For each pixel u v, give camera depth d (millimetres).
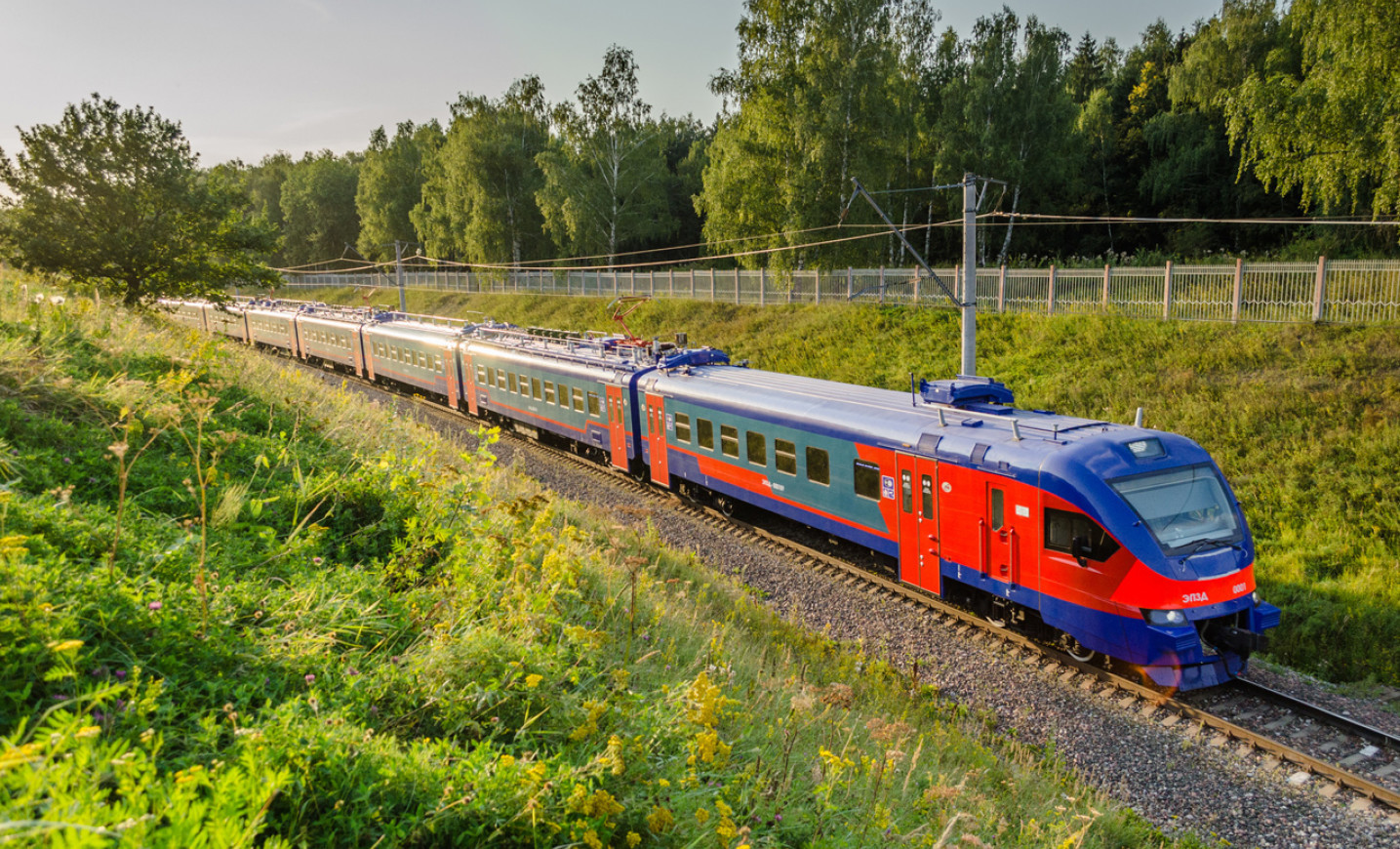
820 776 4895
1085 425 9617
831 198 27219
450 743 3641
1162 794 6906
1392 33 17750
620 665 5496
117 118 19234
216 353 10648
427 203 58594
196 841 2133
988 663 9188
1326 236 27625
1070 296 20656
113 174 19203
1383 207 18953
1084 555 8508
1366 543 11281
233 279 22469
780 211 28156
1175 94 38625
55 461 5656
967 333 14109
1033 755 7500
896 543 11102
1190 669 8156
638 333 32969
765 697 6535
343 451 8570
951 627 10164
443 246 53062
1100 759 7430
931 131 34875
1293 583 10812
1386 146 17875
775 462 13234
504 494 11336
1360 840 6215
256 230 21828
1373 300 15289
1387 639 9461
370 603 5027
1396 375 13891
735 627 9148
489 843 3035
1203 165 37562
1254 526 12469
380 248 62562
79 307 10164
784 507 13164
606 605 7020
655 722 4371
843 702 6027
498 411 22484
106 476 5777
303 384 12148
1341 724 7766
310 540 5594
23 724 2436
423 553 6215
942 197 36594
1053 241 40938
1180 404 15562
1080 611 8609
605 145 41562
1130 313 19188
